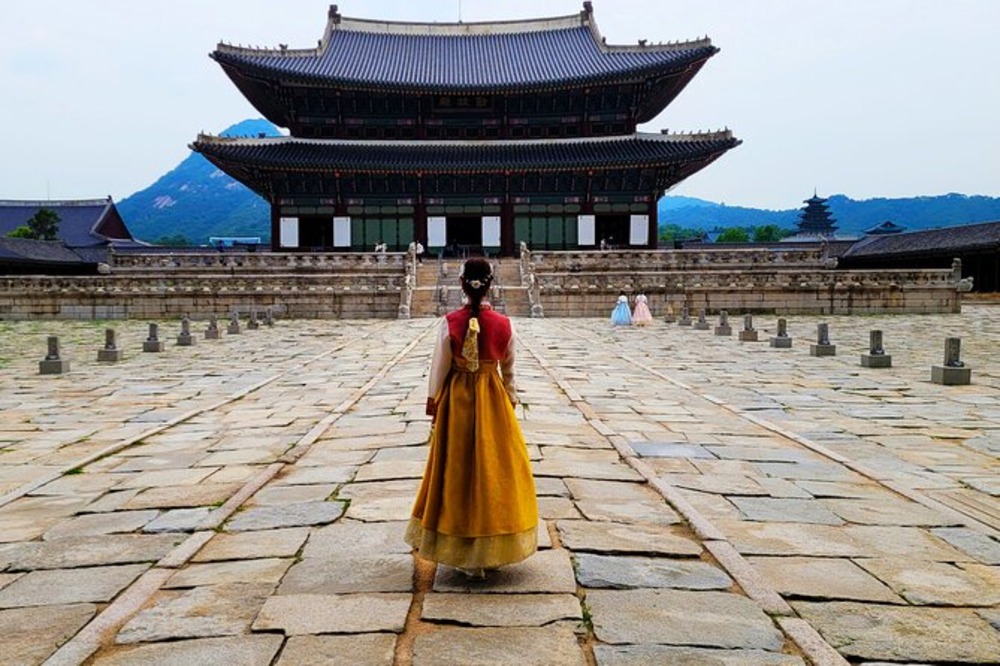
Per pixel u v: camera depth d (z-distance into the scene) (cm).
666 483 651
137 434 943
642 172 5212
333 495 616
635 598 412
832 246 6794
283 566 462
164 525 550
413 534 446
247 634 372
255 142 5212
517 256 5412
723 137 5116
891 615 400
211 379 1497
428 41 6456
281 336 2639
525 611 395
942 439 903
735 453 795
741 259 4516
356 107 5519
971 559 485
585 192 5372
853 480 688
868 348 2105
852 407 1127
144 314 3769
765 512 583
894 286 3756
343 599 412
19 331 3031
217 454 799
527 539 434
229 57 4809
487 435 436
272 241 5366
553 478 664
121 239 8388
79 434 948
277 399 1202
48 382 1470
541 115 5569
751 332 2297
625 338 2416
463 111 5606
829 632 379
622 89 5369
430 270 4322
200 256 4403
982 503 631
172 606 405
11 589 439
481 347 444
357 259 4341
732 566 456
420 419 940
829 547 504
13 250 4925
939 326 2973
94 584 445
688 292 3769
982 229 4969
